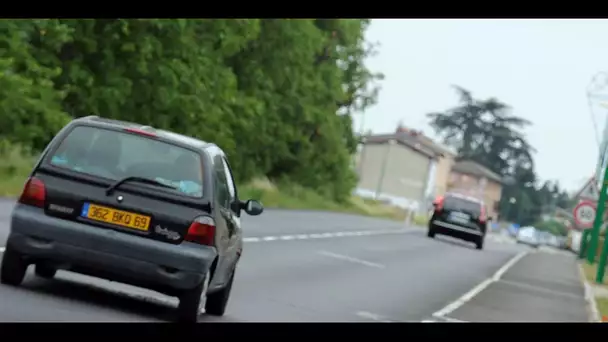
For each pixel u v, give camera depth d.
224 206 16.89
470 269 44.69
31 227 15.49
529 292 36.91
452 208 68.94
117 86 56.09
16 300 15.15
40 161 15.85
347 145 108.44
